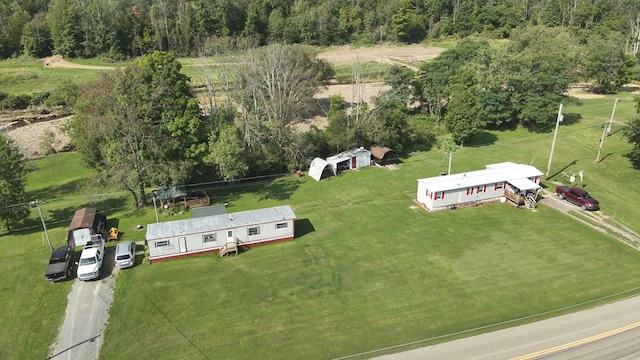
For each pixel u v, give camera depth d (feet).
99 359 102.89
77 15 443.73
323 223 164.76
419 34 521.65
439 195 168.04
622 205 174.70
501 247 143.84
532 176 179.83
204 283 130.11
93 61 435.53
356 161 214.90
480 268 132.87
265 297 123.03
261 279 131.23
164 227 145.48
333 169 208.54
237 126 217.36
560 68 263.90
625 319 109.50
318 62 330.95
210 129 199.21
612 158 216.54
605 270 131.03
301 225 163.84
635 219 163.94
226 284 129.29
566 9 508.94
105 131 171.12
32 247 152.35
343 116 225.35
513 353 99.09
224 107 242.99
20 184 162.71
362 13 522.88
